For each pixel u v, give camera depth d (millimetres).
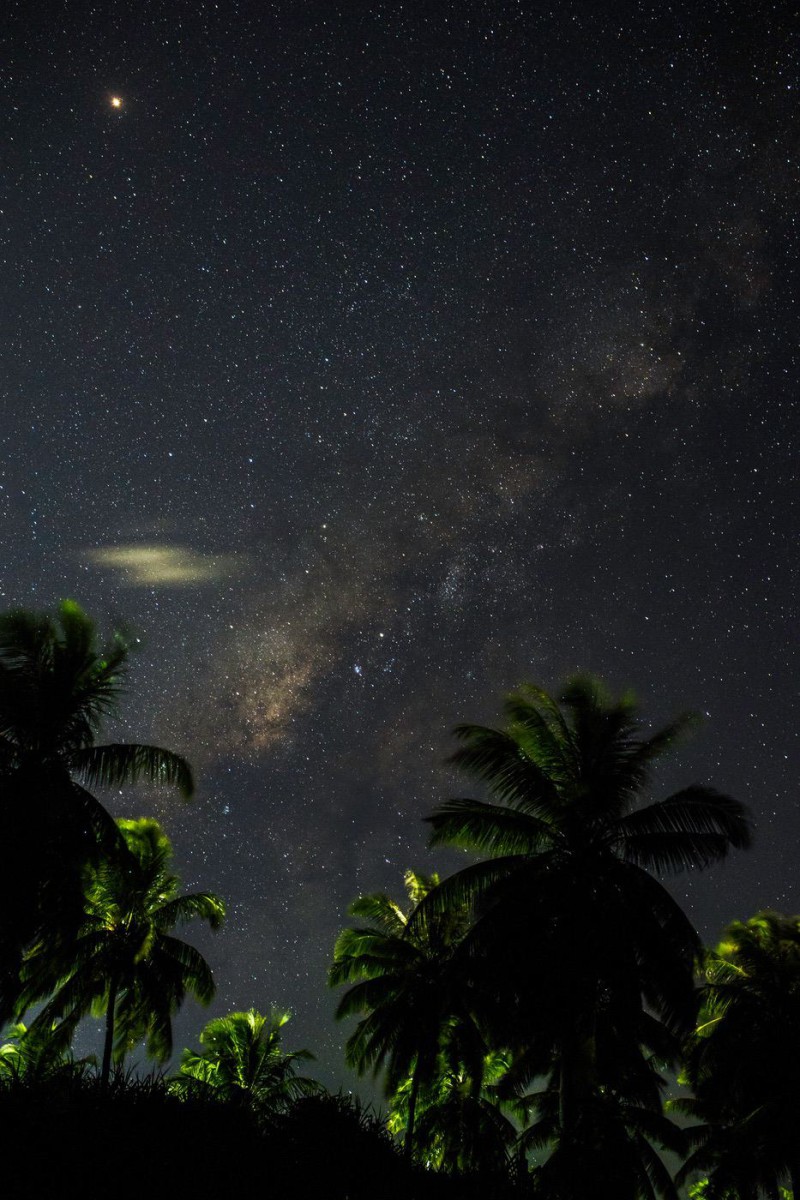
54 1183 6824
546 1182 17406
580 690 21281
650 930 19125
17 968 20500
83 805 20297
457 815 20984
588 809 20188
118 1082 8289
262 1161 8078
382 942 26406
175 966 25359
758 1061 26188
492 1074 28781
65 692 20688
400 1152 9703
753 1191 25531
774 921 29000
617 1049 21656
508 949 19094
